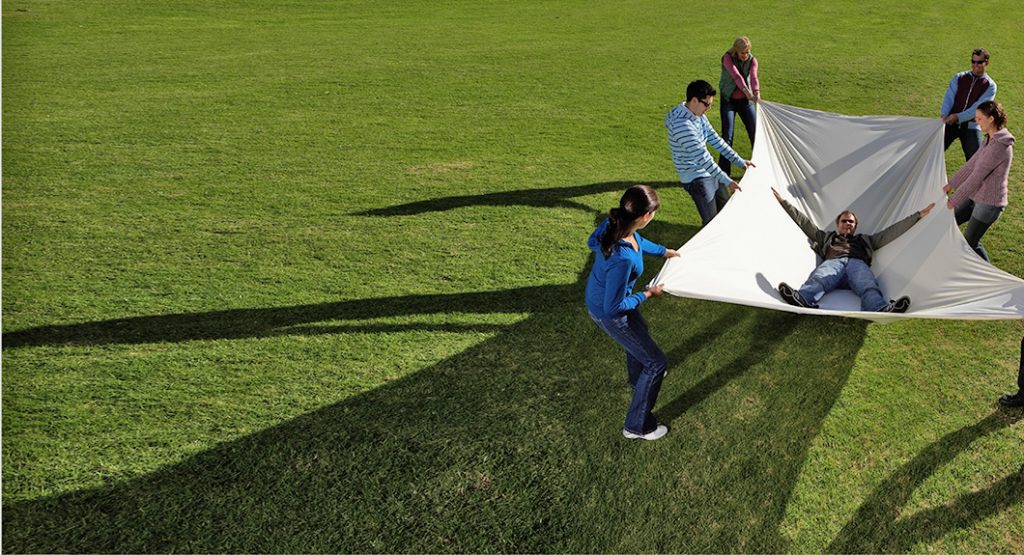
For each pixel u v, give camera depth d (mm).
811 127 6121
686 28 17250
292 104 10875
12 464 3674
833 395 4457
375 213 7039
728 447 4016
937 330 5172
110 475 3650
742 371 4703
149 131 9469
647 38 16078
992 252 6281
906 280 5184
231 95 11297
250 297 5449
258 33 16391
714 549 3395
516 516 3533
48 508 3428
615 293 3701
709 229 4887
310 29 17000
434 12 19562
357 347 4840
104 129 9500
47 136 9156
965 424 4195
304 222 6812
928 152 5777
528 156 8719
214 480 3656
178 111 10391
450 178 7992
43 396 4219
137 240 6355
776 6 20203
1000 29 16609
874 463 3902
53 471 3650
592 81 12336
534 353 4820
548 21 18375
